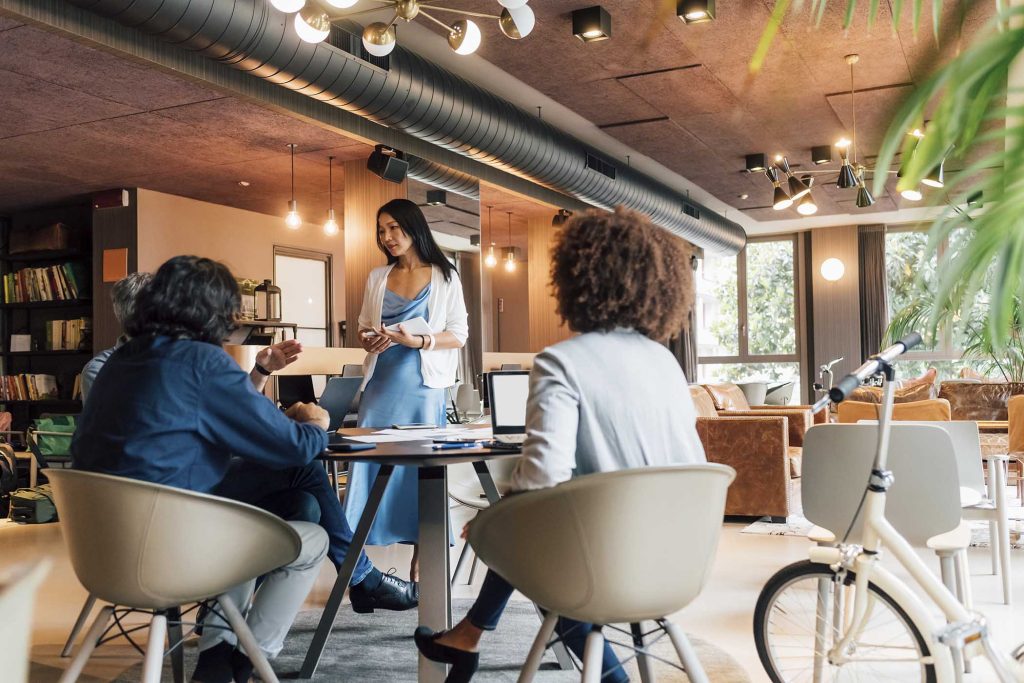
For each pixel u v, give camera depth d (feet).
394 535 11.28
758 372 49.52
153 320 6.97
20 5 15.01
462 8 19.63
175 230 31.04
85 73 19.11
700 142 30.91
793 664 8.09
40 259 31.83
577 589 5.45
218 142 24.76
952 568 9.07
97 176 28.09
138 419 6.55
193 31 15.11
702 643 10.53
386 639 10.66
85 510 6.11
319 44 17.35
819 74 23.98
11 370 32.22
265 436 6.73
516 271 43.78
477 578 14.43
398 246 11.43
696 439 6.14
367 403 11.30
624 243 6.01
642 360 6.01
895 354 7.26
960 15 3.07
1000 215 2.79
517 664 9.76
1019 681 6.71
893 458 8.59
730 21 20.29
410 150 26.91
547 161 26.35
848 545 7.70
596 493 5.29
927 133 2.92
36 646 10.60
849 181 26.35
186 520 6.06
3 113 21.70
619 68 23.40
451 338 11.33
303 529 7.93
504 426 8.99
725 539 17.76
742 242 45.01
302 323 36.70
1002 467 12.25
